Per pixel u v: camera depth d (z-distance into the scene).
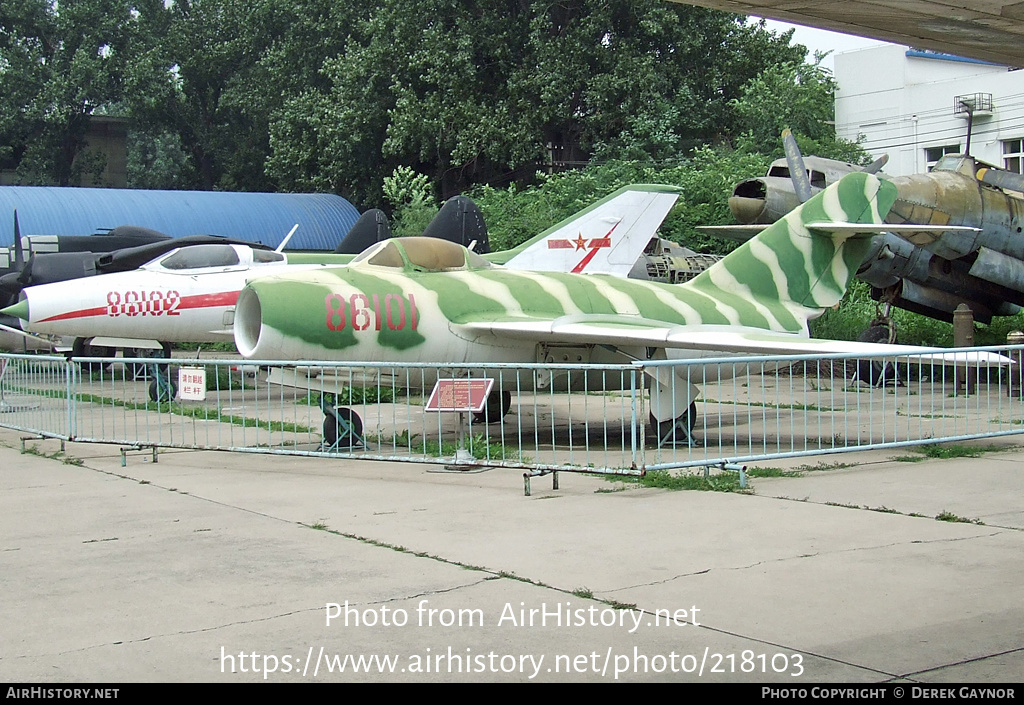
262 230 38.50
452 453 12.06
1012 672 4.98
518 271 14.96
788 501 9.27
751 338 12.83
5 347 26.58
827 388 22.39
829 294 16.84
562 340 13.22
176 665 5.23
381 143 46.56
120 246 27.86
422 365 10.80
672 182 35.06
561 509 9.00
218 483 10.70
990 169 22.31
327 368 11.84
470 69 43.59
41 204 35.72
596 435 14.80
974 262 22.25
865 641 5.44
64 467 12.01
